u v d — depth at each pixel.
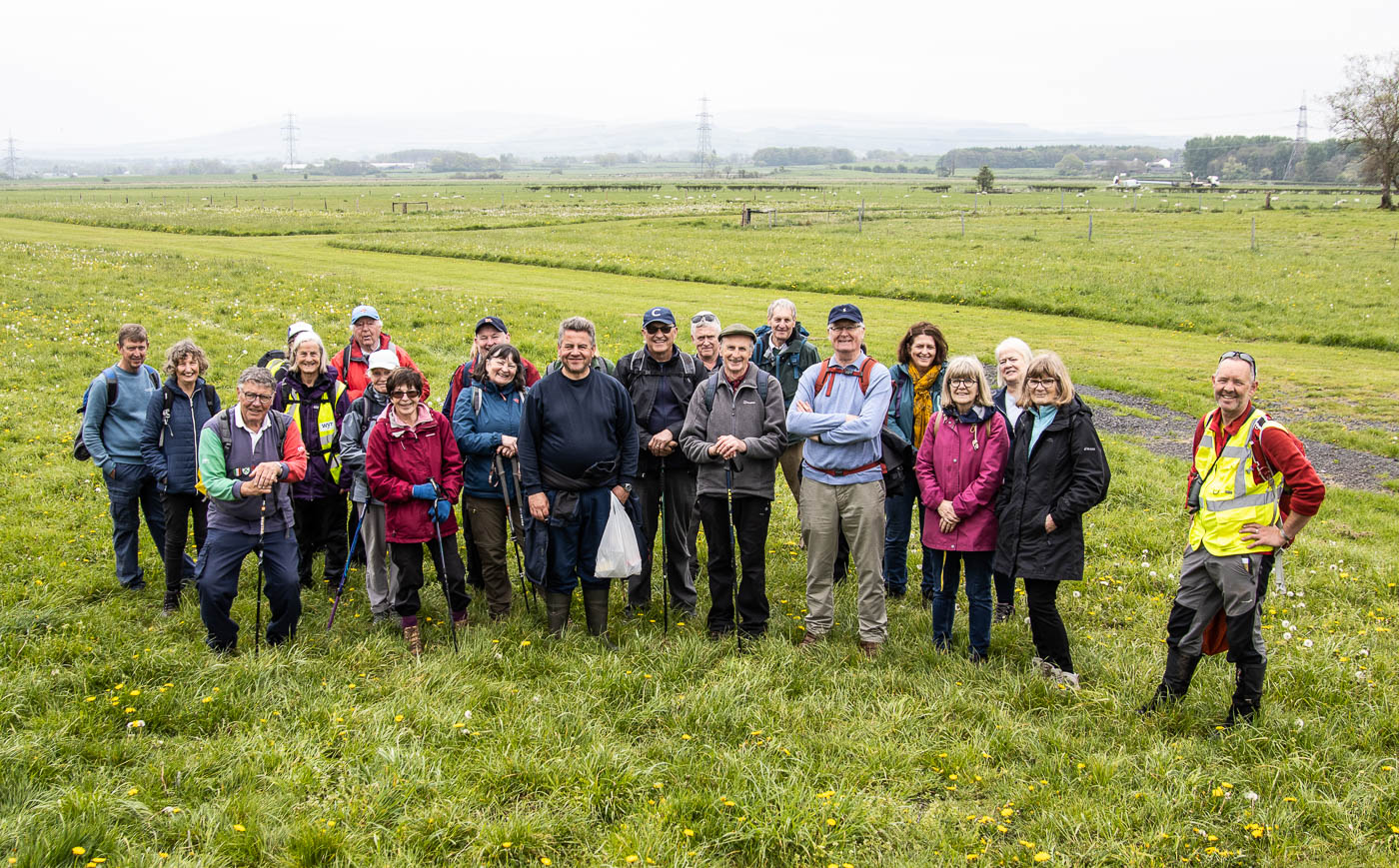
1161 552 9.54
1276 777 5.11
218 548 6.54
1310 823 4.87
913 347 7.76
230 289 25.05
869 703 6.08
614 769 5.14
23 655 6.37
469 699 5.91
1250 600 5.68
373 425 6.94
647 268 32.94
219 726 5.58
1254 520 5.69
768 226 54.75
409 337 19.39
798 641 7.31
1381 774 5.18
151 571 8.39
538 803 4.89
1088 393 17.20
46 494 10.23
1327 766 5.28
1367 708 5.93
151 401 7.44
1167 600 8.18
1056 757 5.35
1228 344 22.16
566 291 27.89
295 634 6.92
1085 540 9.73
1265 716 5.78
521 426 6.99
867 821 4.75
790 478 9.05
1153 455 12.95
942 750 5.50
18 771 4.83
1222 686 6.27
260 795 4.79
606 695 6.06
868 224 55.62
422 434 6.89
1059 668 6.52
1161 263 34.22
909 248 40.28
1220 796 4.96
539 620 7.48
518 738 5.43
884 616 7.02
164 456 7.40
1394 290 27.84
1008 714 5.94
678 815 4.77
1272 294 27.14
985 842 4.62
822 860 4.51
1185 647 5.95
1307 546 9.51
